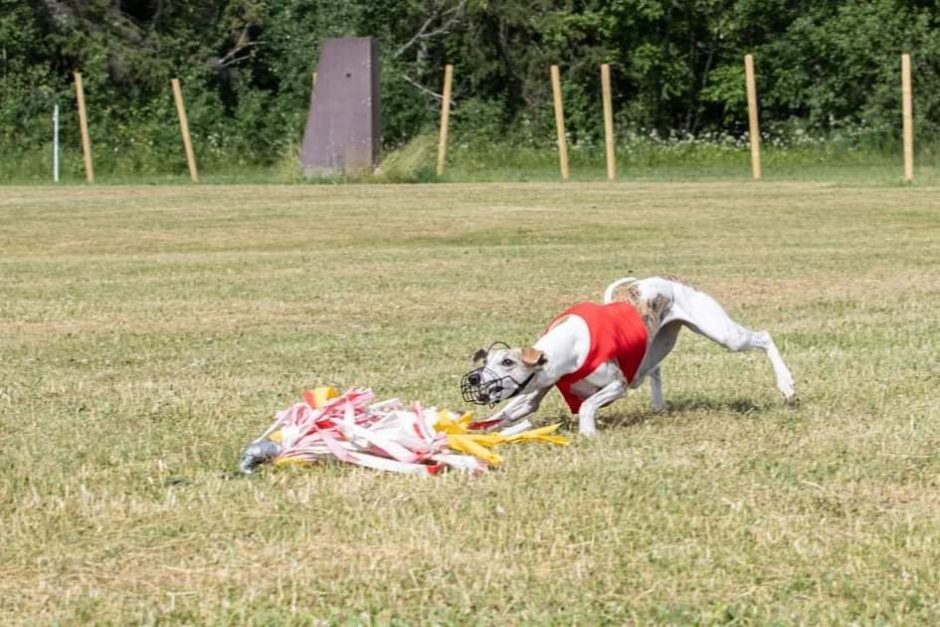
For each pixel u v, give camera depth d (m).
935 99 50.00
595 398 9.92
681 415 10.72
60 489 8.65
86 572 7.12
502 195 34.09
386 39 53.09
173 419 10.73
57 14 50.88
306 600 6.66
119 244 25.03
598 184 38.22
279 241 25.22
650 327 10.25
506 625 6.35
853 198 32.56
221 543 7.54
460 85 56.62
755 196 33.34
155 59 51.69
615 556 7.24
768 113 56.66
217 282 19.62
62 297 18.23
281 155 46.31
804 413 10.73
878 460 9.22
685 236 25.25
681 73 55.88
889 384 11.83
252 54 54.50
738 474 8.85
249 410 11.05
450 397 11.42
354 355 13.65
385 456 9.12
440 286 18.89
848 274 19.89
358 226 27.30
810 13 54.72
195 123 49.25
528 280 19.44
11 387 12.19
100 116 49.00
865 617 6.46
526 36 55.88
